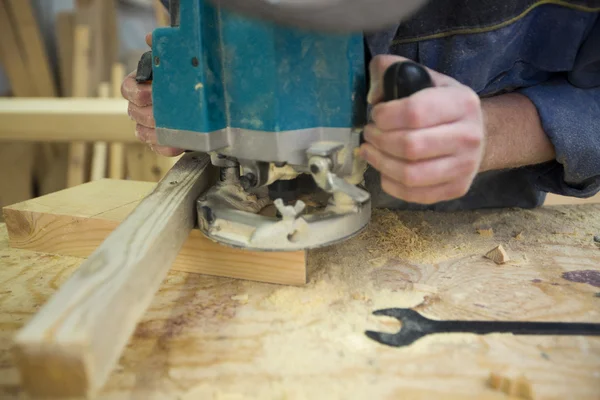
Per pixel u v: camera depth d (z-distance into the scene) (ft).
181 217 2.04
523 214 3.05
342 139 1.88
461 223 2.91
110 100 4.83
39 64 6.45
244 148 1.92
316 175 1.81
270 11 1.59
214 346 1.76
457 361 1.66
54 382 1.23
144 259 1.61
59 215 2.49
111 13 6.83
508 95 2.54
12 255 2.56
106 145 6.51
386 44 2.05
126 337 1.46
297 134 1.84
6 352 1.75
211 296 2.10
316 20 1.58
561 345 1.75
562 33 2.37
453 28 2.33
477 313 1.95
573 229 2.81
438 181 1.79
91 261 1.56
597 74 2.45
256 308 2.00
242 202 2.23
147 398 1.52
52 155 6.86
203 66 1.81
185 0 1.77
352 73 1.83
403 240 2.61
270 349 1.74
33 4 6.38
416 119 1.65
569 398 1.50
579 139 2.37
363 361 1.67
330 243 1.96
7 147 6.34
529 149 2.43
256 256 2.17
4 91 6.59
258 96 1.81
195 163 2.47
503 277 2.25
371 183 3.08
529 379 1.58
